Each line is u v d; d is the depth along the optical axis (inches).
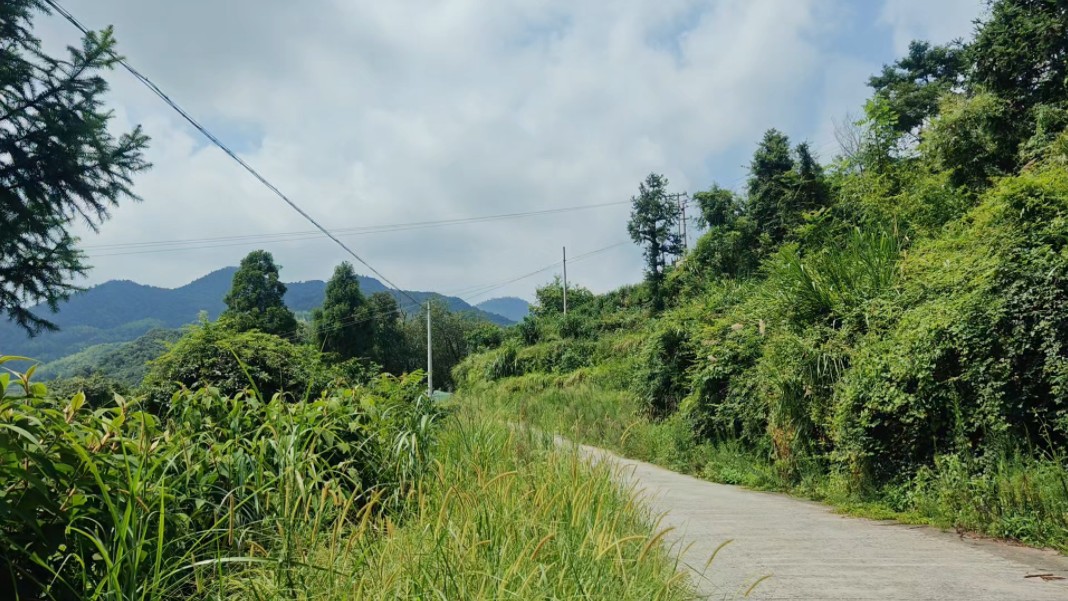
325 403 186.5
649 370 694.5
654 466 551.2
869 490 327.6
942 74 1401.3
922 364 307.3
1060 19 598.9
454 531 119.3
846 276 428.5
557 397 946.1
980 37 658.8
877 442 329.4
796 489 387.5
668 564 153.3
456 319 3171.8
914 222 540.1
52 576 104.5
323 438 180.1
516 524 132.6
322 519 142.1
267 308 2066.9
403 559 114.9
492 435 237.8
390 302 2783.0
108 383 379.9
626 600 116.9
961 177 605.6
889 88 1428.4
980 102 612.7
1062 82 587.8
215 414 171.3
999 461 267.0
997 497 257.4
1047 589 172.4
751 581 177.5
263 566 115.3
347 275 2559.1
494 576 109.2
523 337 2009.1
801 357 405.4
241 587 109.3
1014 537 239.8
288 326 2073.1
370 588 107.5
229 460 142.4
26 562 102.3
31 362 118.0
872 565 197.8
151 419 131.5
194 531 125.0
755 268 1139.9
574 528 136.0
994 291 294.0
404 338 2824.8
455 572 110.3
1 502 87.3
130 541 104.0
